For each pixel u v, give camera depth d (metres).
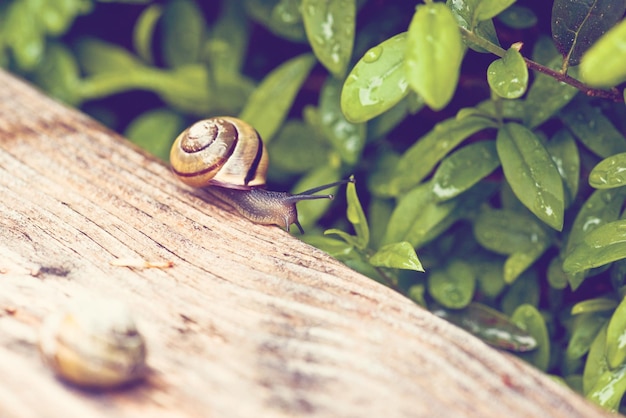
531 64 0.27
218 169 0.28
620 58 0.22
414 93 0.29
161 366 0.24
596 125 0.28
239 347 0.24
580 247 0.27
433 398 0.23
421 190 0.29
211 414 0.23
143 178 0.29
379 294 0.25
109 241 0.26
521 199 0.27
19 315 0.25
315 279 0.25
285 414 0.23
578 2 0.26
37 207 0.27
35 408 0.23
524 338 0.28
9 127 0.30
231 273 0.26
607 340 0.26
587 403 0.23
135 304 0.25
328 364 0.24
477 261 0.30
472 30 0.27
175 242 0.26
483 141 0.29
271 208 0.28
